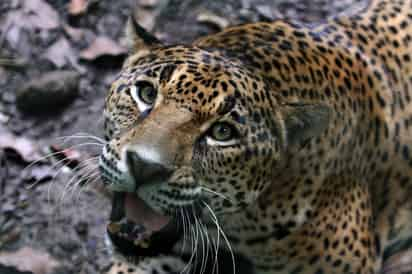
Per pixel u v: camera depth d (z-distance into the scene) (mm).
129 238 6262
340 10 12047
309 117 6316
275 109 6305
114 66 11008
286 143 6414
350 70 7273
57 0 11594
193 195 5898
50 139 9984
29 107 10180
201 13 11758
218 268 7344
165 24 11664
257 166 6199
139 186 5742
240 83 6027
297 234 6906
